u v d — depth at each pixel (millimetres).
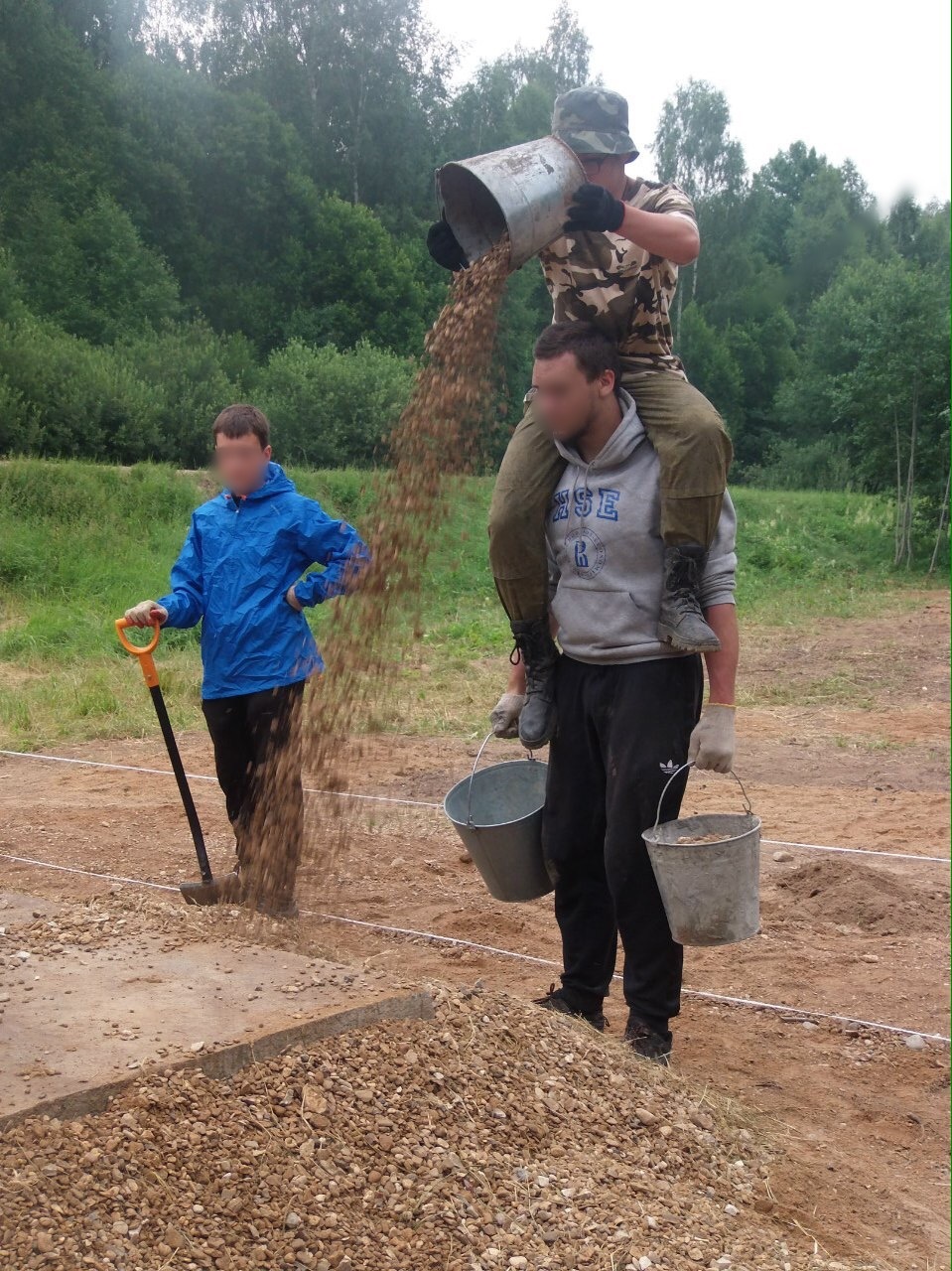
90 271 40062
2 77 42812
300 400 32406
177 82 48031
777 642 16609
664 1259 2699
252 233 49656
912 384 26703
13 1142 2504
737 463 43562
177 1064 2793
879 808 8008
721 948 5328
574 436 3717
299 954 3656
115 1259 2332
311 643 4984
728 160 47312
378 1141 2816
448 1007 3391
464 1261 2549
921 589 24016
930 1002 4699
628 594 3701
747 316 43594
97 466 22016
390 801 7816
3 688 11852
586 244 3766
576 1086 3318
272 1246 2471
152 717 10734
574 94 3754
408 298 51156
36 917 3902
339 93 56312
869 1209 3211
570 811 3934
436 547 4070
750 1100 3816
